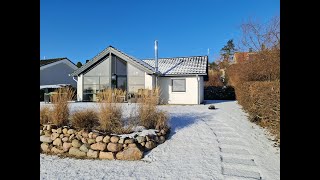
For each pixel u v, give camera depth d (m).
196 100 18.84
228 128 8.69
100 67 19.44
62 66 27.81
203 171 5.13
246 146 6.66
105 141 6.16
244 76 17.62
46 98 16.12
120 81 19.31
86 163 5.71
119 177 4.84
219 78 35.41
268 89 7.96
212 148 6.56
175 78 19.41
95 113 7.52
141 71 18.75
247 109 12.24
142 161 5.80
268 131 7.91
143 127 7.55
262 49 17.97
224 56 46.28
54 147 6.58
